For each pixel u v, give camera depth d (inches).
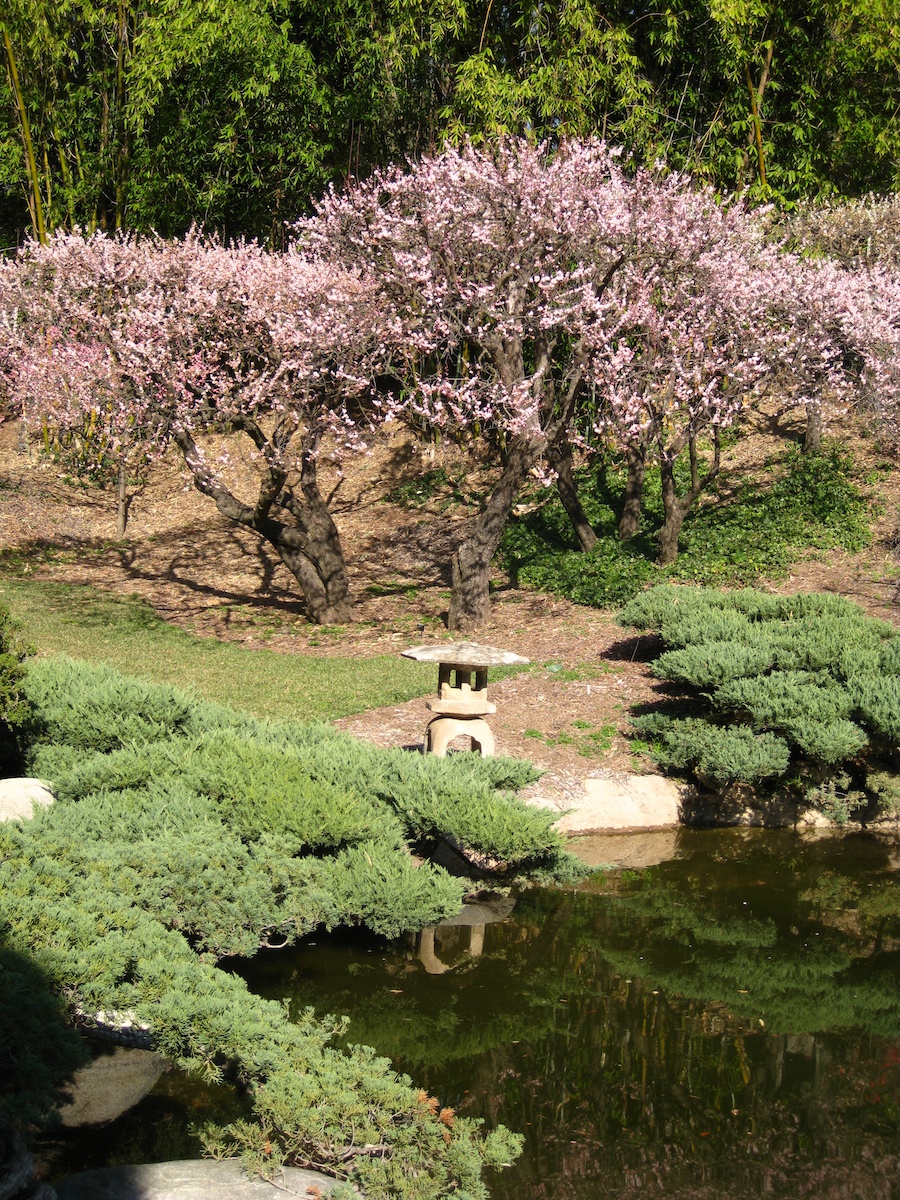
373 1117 196.2
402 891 278.4
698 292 651.5
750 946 335.9
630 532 714.2
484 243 595.2
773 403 875.4
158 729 360.5
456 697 388.8
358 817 298.2
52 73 893.2
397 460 917.8
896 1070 266.8
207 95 897.5
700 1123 241.4
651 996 302.2
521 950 326.6
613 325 622.8
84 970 206.2
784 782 456.1
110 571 759.1
